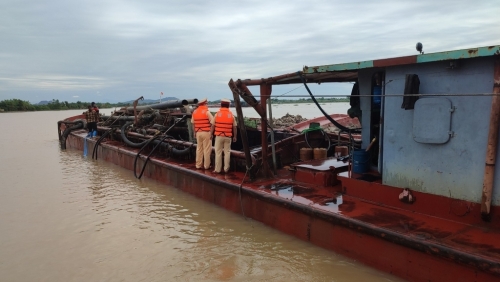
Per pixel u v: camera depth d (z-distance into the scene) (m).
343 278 4.67
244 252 5.55
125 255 5.63
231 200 7.27
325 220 5.22
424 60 4.62
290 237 5.87
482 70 4.27
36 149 18.56
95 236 6.41
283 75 6.75
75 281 4.94
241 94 7.10
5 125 38.94
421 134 4.87
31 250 5.92
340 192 6.18
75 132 19.12
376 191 5.52
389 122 5.33
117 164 13.19
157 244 5.99
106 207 8.03
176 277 4.93
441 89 4.68
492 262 3.55
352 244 4.94
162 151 11.29
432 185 4.88
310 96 6.40
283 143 8.63
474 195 4.46
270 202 6.17
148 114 13.94
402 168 5.20
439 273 4.03
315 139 9.18
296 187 6.68
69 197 8.91
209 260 5.37
